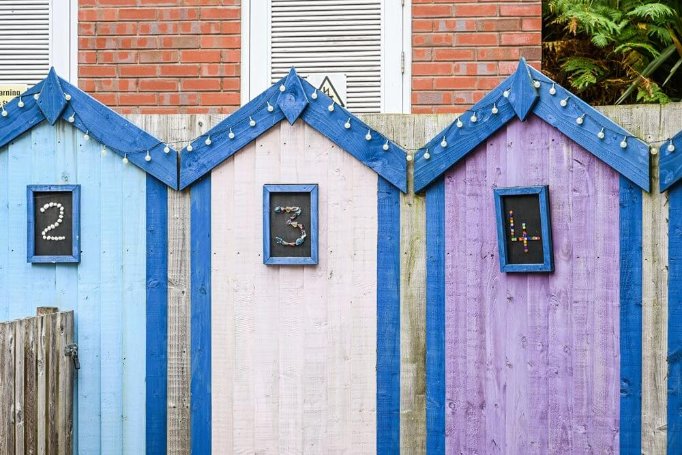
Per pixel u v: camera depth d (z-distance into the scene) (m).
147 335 4.03
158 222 4.02
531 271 3.72
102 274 4.04
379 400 3.92
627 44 5.94
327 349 3.94
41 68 5.80
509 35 5.52
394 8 5.64
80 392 4.04
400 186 3.88
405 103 5.62
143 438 4.03
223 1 5.70
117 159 4.04
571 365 3.70
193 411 4.00
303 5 5.71
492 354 3.82
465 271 3.85
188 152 3.99
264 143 3.97
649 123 3.64
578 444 3.69
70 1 5.78
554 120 3.68
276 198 3.94
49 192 4.02
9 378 3.35
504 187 3.77
